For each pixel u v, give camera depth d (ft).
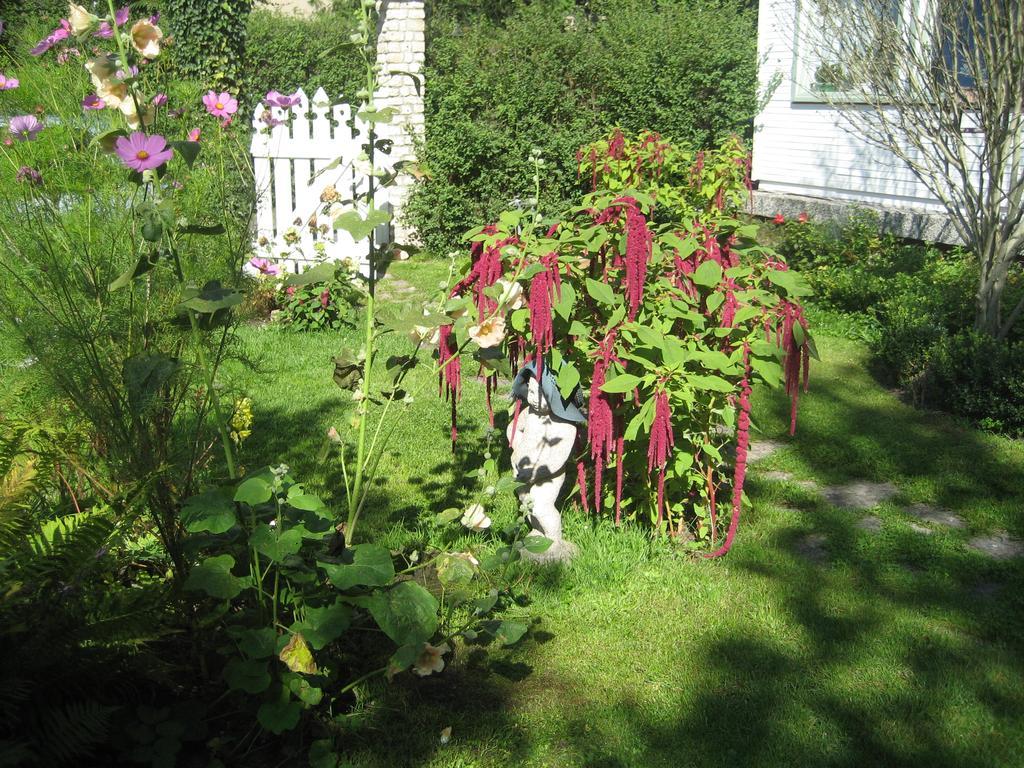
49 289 11.98
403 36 45.85
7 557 10.27
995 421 23.76
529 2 86.63
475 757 11.27
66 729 9.43
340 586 10.46
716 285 15.37
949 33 28.43
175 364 10.87
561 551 15.78
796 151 45.55
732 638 13.91
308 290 31.48
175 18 46.16
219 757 10.73
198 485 12.48
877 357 29.89
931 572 16.17
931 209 38.83
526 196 44.68
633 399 14.92
